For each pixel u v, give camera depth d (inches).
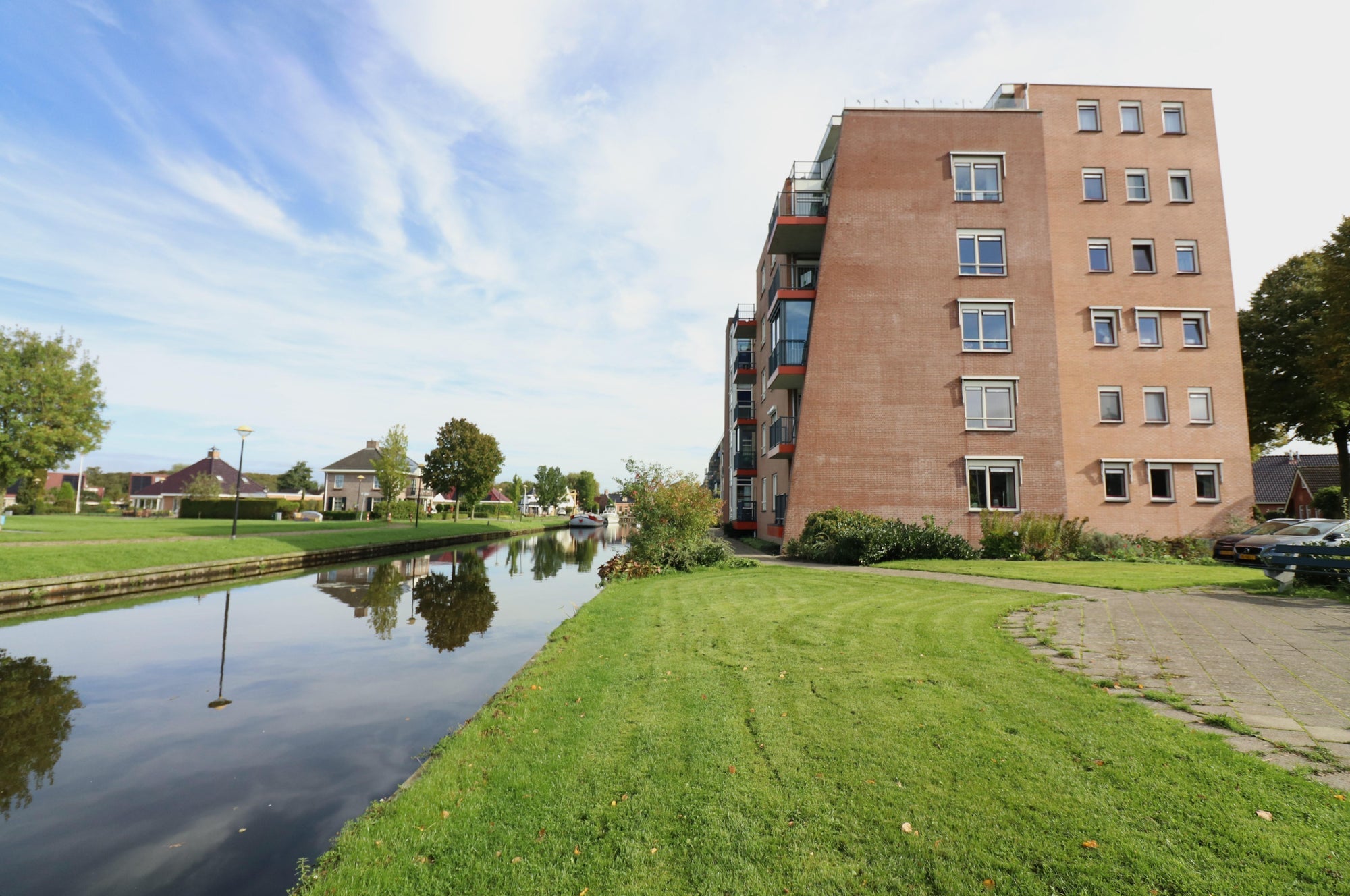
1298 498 1230.9
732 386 1609.3
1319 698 198.5
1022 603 379.6
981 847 120.5
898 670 238.5
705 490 692.1
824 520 749.3
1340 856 112.0
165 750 222.8
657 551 649.0
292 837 164.2
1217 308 874.1
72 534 808.3
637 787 151.6
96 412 848.9
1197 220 890.1
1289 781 139.8
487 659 350.3
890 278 839.7
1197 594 402.3
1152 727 174.2
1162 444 850.8
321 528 1198.9
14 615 476.4
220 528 1093.8
